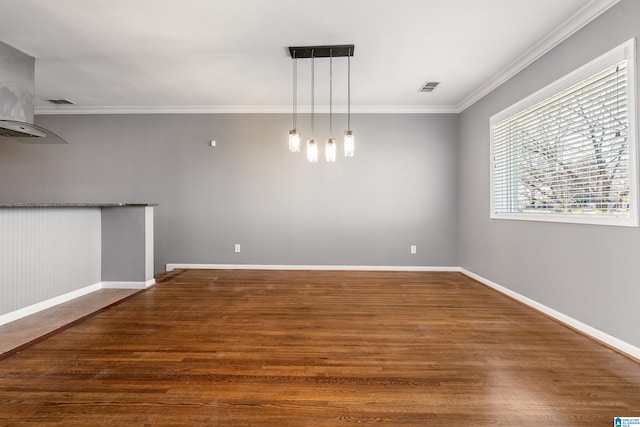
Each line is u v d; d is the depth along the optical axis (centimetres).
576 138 275
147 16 273
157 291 392
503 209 394
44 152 529
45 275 321
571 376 196
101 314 308
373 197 525
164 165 528
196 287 412
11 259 285
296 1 253
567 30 280
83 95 467
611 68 238
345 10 265
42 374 196
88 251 383
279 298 364
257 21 281
